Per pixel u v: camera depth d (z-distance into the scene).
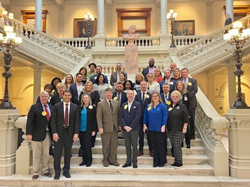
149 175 4.04
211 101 13.55
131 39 8.58
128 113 4.22
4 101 4.22
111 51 10.90
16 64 11.83
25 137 4.21
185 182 3.74
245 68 12.66
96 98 4.66
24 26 9.34
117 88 4.84
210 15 14.69
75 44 12.11
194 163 4.34
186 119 4.12
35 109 3.90
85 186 3.81
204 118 5.00
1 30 8.26
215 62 8.70
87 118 4.26
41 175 4.04
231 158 4.04
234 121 3.97
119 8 15.12
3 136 4.10
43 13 15.33
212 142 4.38
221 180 3.76
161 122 4.16
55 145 3.91
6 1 15.21
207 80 13.74
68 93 3.99
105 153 4.28
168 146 4.80
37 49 9.36
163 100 4.68
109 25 15.04
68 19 15.35
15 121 4.22
